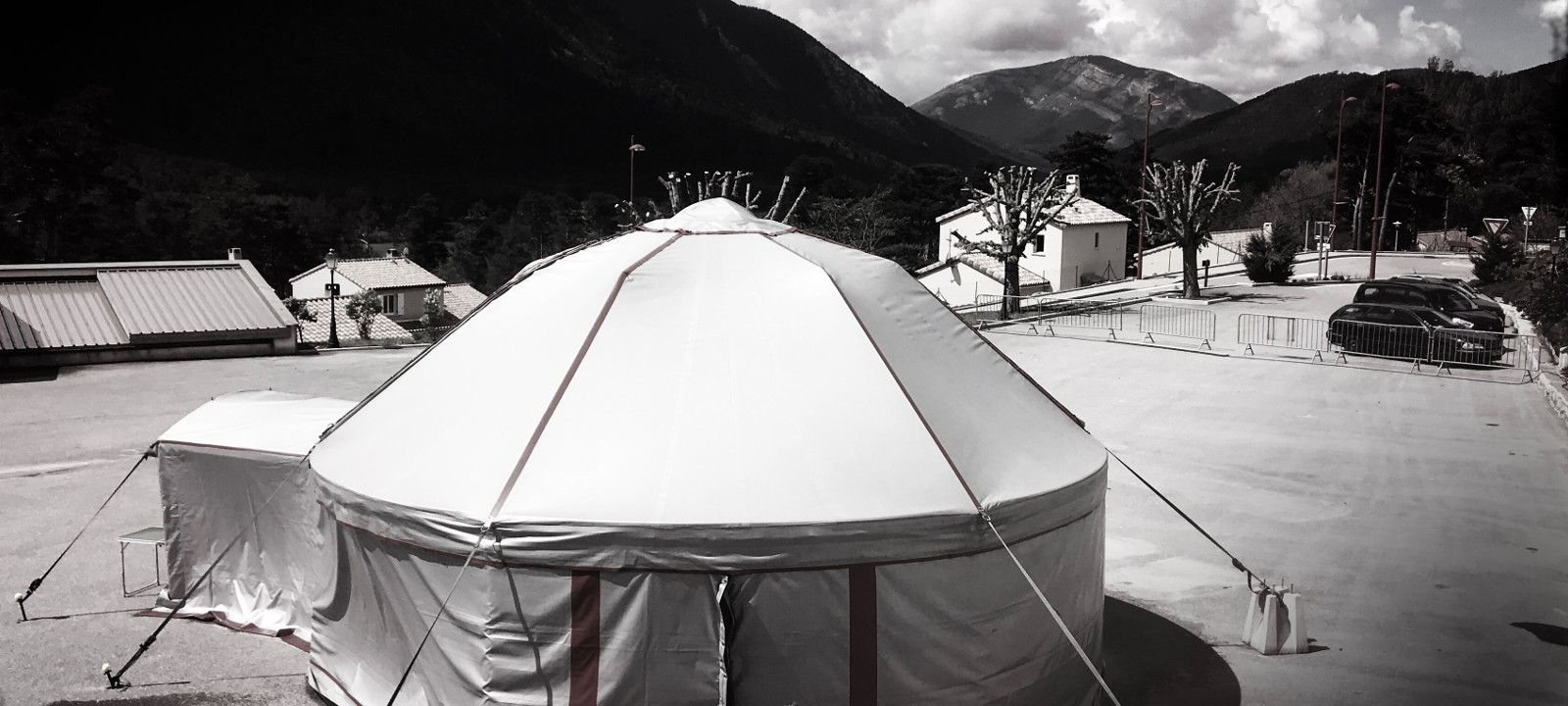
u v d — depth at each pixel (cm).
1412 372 2556
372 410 984
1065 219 5591
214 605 1095
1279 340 3070
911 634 769
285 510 1039
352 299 5919
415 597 812
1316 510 1442
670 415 834
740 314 923
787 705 749
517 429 845
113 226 8431
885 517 753
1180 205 4166
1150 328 3362
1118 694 904
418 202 15088
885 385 877
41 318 2825
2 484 1596
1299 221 9412
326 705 894
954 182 9894
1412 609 1088
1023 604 823
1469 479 1591
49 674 937
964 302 5544
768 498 762
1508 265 4397
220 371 2711
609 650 748
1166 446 1816
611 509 752
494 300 1051
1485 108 9044
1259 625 999
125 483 1611
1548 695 884
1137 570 1219
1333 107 13200
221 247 9794
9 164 7731
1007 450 883
